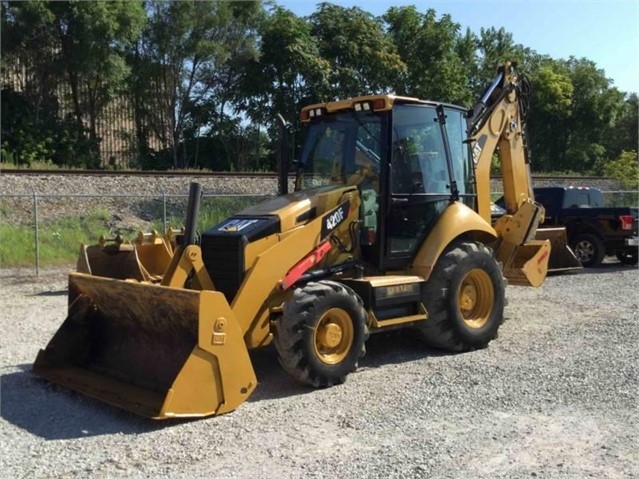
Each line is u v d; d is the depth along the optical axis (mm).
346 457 5148
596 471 4855
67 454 5289
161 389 6395
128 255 8656
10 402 6500
